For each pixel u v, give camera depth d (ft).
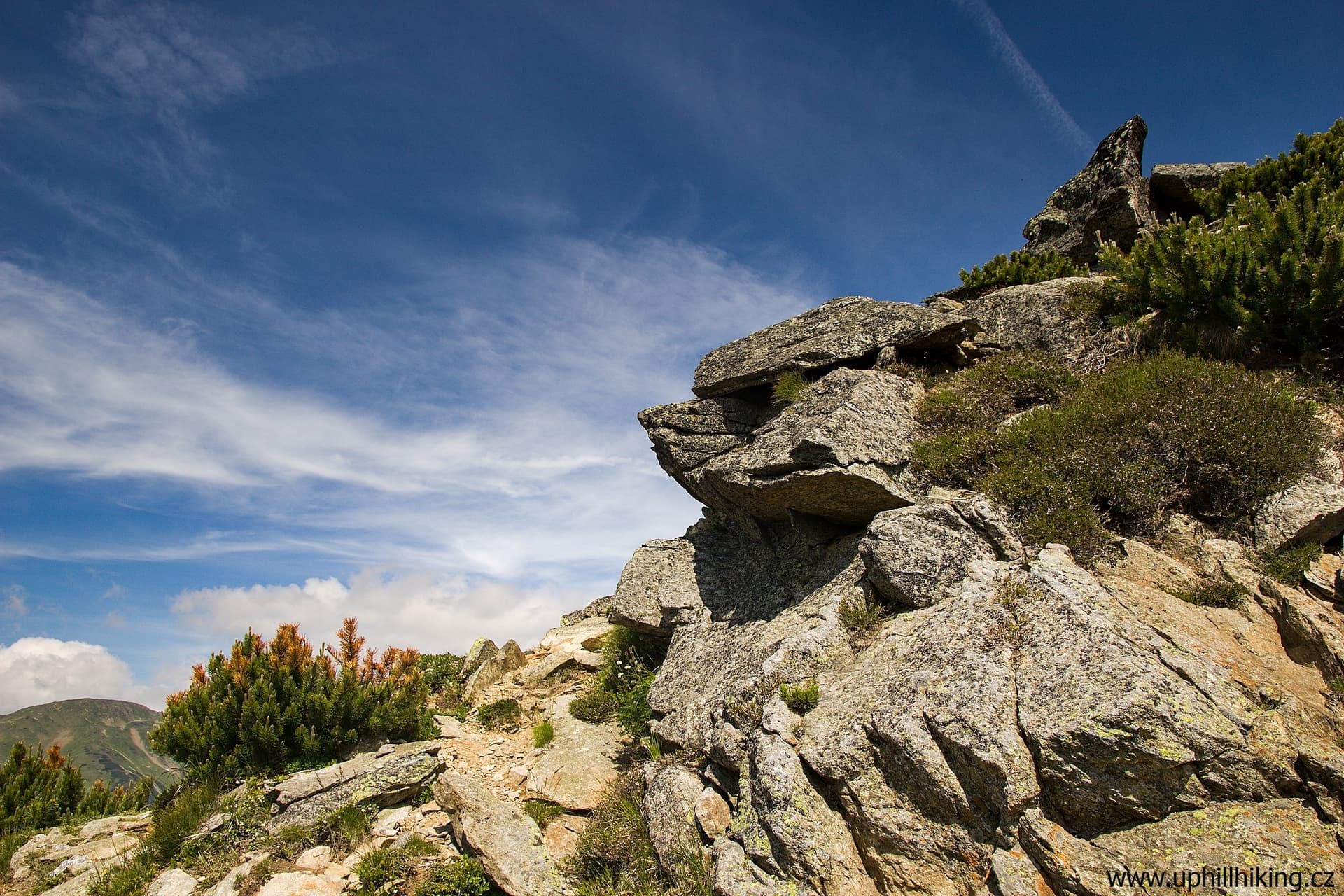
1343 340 43.32
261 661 53.72
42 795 56.85
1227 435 37.45
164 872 40.86
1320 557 32.76
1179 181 79.77
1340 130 68.80
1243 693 26.50
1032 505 38.68
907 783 27.48
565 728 54.54
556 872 37.47
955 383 51.44
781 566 50.08
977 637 30.09
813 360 55.98
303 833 42.45
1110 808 24.16
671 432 60.85
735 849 29.66
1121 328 51.13
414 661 60.85
